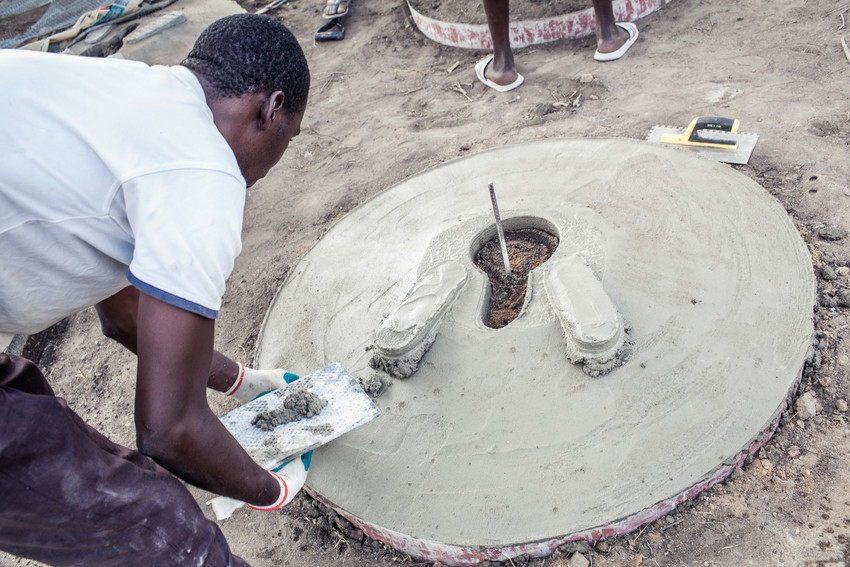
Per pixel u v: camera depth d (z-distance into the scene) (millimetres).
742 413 2115
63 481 1273
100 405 2998
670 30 4422
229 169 1300
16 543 1322
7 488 1215
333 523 2295
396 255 2994
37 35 6438
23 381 1532
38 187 1191
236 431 2201
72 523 1313
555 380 2314
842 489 2018
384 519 2104
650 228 2766
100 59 1360
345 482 2221
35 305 1398
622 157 3186
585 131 3732
